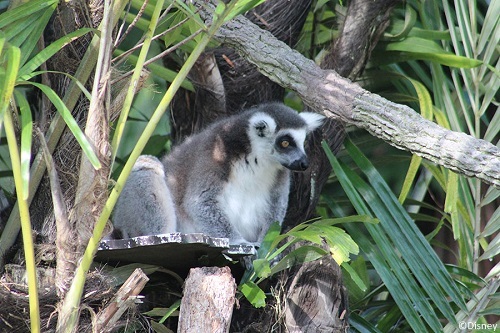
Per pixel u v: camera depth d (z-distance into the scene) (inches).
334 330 382.6
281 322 387.2
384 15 504.7
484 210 528.7
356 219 374.3
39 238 371.9
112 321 315.6
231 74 499.8
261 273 358.0
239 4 304.7
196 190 463.5
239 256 386.0
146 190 429.4
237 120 484.1
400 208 436.5
